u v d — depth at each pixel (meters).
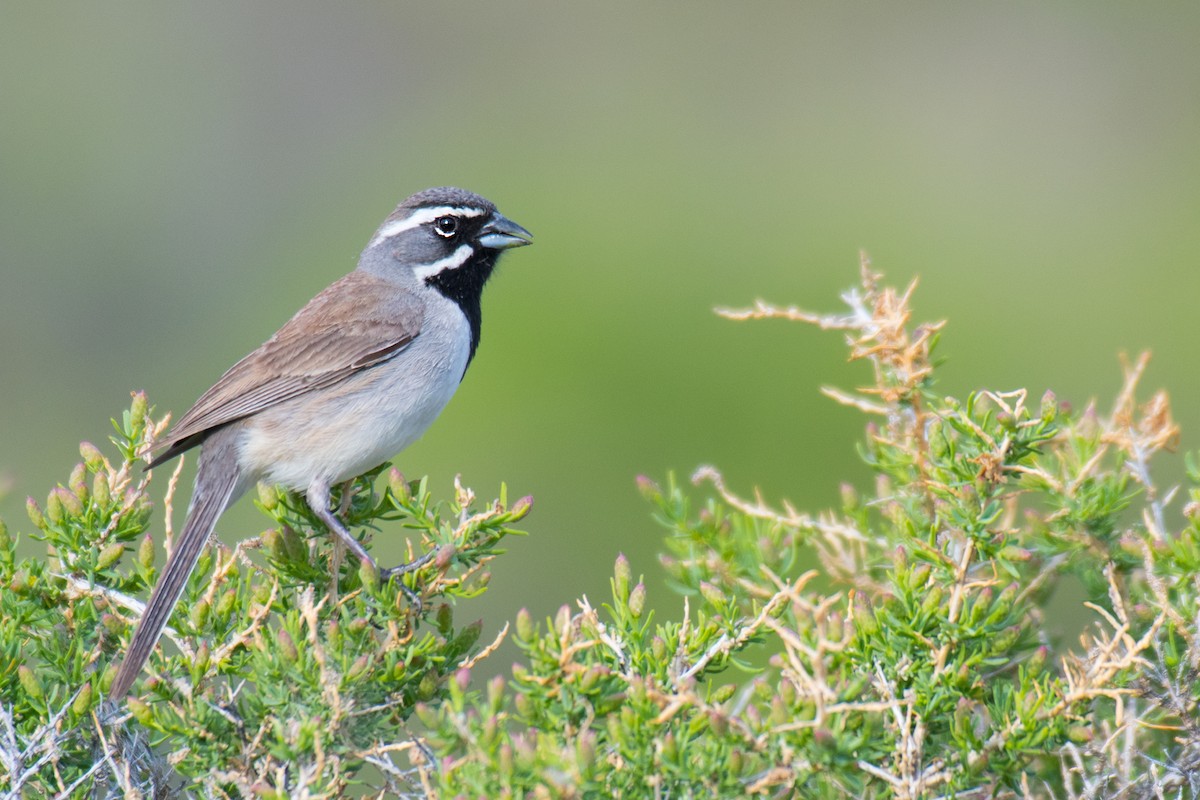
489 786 5.67
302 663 6.45
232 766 6.59
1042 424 7.03
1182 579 6.83
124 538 7.39
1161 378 16.44
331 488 9.72
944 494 7.05
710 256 17.09
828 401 15.15
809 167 20.34
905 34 24.16
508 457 15.23
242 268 22.95
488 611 14.12
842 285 17.45
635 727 5.92
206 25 24.69
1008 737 6.38
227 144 24.19
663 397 15.56
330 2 25.11
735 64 24.16
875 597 7.70
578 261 16.83
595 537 14.70
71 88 23.70
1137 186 20.31
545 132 22.56
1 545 7.27
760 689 6.53
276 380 9.45
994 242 18.25
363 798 6.53
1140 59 23.17
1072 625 10.99
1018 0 23.97
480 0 25.53
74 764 6.94
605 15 24.88
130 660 6.82
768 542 7.85
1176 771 6.50
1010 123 22.69
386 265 10.21
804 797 6.16
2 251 22.16
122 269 22.45
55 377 21.02
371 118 24.72
